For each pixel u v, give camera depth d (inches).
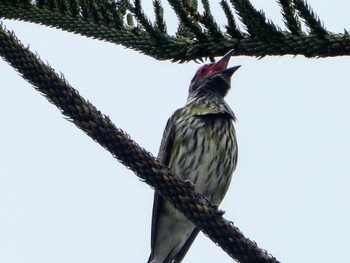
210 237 314.8
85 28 374.3
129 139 318.3
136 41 369.4
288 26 336.2
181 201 317.4
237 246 309.7
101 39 376.5
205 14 350.3
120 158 318.0
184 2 349.7
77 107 309.0
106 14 371.6
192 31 352.5
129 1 367.9
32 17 374.6
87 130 311.7
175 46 362.0
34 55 305.0
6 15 375.2
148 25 364.2
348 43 331.6
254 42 342.0
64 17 373.7
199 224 315.0
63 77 309.3
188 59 364.2
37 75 304.2
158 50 366.6
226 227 313.6
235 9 338.0
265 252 311.1
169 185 317.4
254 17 336.2
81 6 371.9
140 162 317.1
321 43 333.4
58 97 305.9
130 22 372.2
